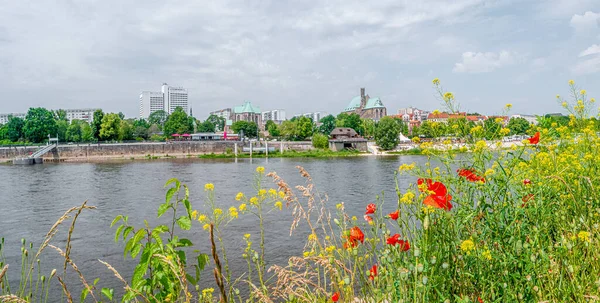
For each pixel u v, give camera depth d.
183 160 84.56
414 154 84.62
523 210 3.41
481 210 3.41
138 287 3.44
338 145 99.31
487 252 2.76
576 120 7.22
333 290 3.39
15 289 11.38
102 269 13.92
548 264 2.78
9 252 16.30
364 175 44.72
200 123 179.12
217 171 55.44
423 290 2.40
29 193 34.44
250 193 30.88
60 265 14.34
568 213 3.82
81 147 90.88
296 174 47.00
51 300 10.98
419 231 3.07
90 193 34.03
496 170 4.05
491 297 2.74
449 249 2.90
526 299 2.64
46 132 106.75
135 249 3.58
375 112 198.50
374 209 3.51
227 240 16.55
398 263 2.87
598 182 4.40
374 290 2.69
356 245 3.26
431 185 3.15
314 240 3.76
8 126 109.38
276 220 19.45
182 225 3.82
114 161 83.31
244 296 9.16
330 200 26.59
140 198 30.70
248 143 108.88
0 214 25.16
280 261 13.65
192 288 10.81
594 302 2.38
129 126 123.44
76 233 19.48
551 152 5.19
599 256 2.79
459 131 4.80
